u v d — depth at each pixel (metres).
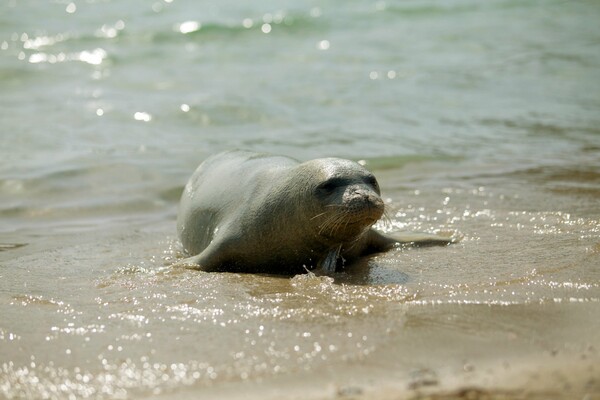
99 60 75.06
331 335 18.89
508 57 78.25
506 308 20.58
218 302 22.05
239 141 49.94
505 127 54.03
